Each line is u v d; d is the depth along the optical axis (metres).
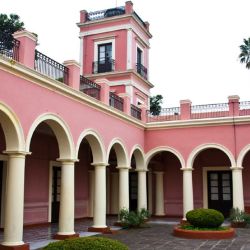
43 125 12.94
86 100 11.93
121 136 14.79
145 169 17.08
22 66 8.88
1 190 12.76
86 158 18.11
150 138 17.36
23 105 9.05
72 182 11.02
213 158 18.80
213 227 12.19
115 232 12.90
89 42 20.91
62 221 10.81
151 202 19.86
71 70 11.39
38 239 10.70
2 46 8.98
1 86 8.35
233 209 15.12
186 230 11.78
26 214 13.46
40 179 14.41
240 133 15.91
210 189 18.78
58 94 10.56
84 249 4.38
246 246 10.05
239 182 15.62
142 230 13.59
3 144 12.59
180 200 19.16
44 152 14.78
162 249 9.55
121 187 14.94
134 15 20.41
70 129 11.06
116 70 19.95
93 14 21.22
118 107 15.13
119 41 20.22
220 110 16.83
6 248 8.35
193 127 16.72
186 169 16.47
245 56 25.12
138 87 20.61
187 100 17.23
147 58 22.55
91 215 17.73
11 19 17.34
